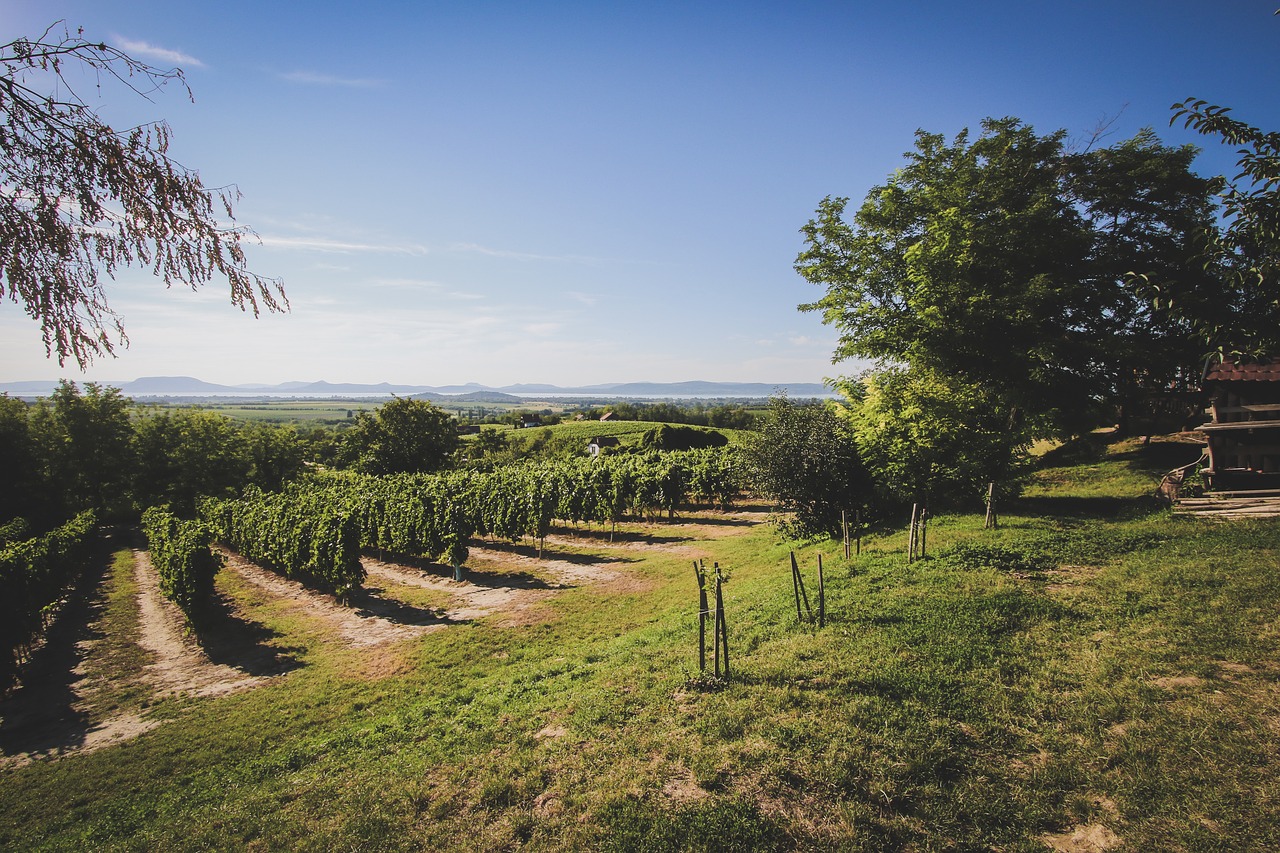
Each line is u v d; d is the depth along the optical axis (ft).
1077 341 55.57
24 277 8.93
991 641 24.79
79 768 29.99
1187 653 21.36
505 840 16.87
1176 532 37.29
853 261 66.49
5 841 24.11
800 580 31.68
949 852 14.25
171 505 139.64
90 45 8.71
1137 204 59.52
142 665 45.44
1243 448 44.06
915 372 52.70
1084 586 30.19
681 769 18.66
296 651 46.24
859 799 16.14
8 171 8.84
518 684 31.58
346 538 58.90
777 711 21.13
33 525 113.09
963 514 55.21
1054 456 82.17
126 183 9.57
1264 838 13.23
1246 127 11.60
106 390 144.66
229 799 23.58
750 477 57.36
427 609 55.21
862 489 54.08
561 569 68.44
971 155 59.21
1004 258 54.08
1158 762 16.05
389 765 23.58
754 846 14.79
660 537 83.87
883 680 22.15
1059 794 15.66
